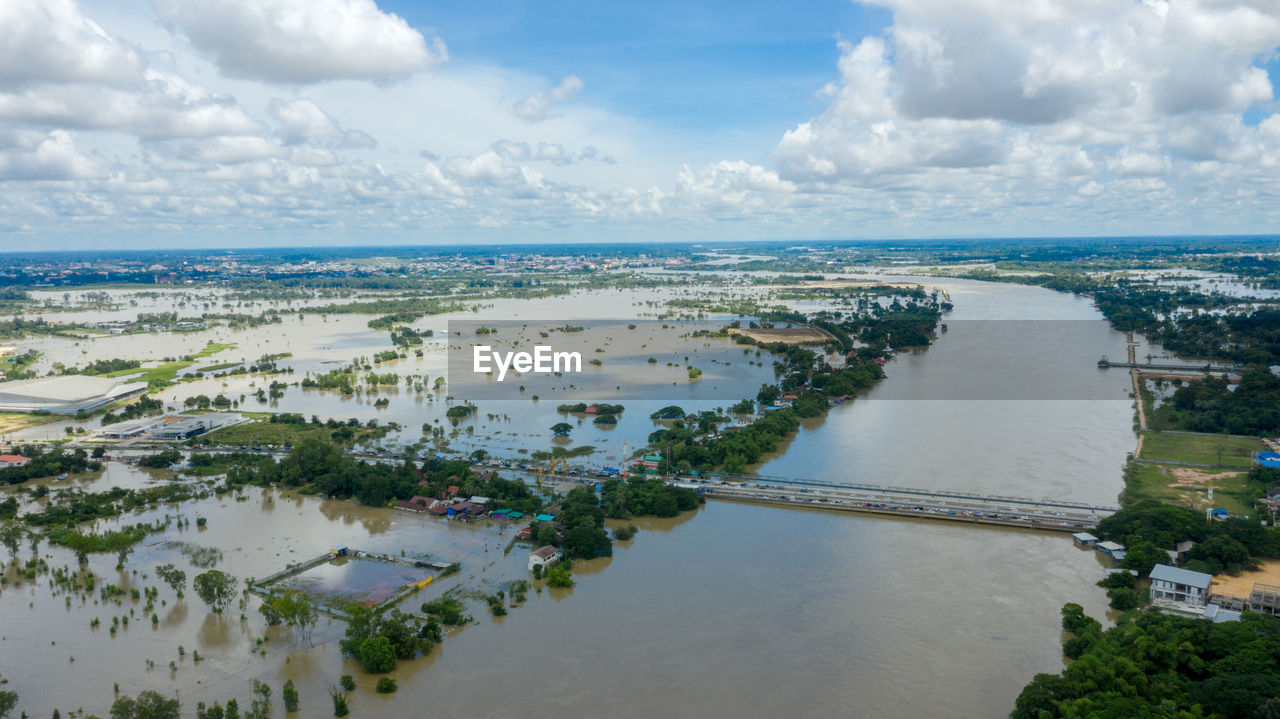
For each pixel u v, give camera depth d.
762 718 163.50
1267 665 161.88
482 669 183.12
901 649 188.50
